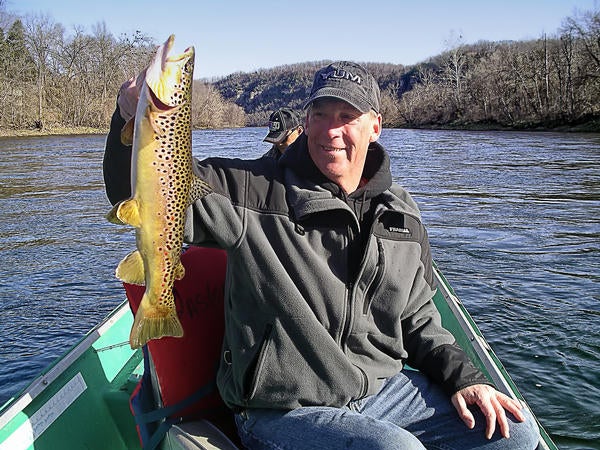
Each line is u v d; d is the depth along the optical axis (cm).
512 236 542
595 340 307
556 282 403
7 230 604
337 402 128
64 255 497
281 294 124
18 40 2981
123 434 166
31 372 289
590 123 2392
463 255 475
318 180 131
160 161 107
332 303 127
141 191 107
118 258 486
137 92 113
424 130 3216
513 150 1565
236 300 128
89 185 965
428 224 602
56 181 1020
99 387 169
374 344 137
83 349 170
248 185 127
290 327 124
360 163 135
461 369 138
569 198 762
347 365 127
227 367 133
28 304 379
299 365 125
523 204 721
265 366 124
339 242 129
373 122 136
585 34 2608
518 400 146
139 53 3203
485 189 860
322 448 116
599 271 427
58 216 682
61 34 3106
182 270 116
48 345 319
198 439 128
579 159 1273
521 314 345
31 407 143
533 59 2931
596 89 2434
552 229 571
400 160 1338
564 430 229
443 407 136
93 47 3145
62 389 154
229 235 123
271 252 124
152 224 109
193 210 122
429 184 923
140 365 194
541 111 2684
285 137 278
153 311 114
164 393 139
